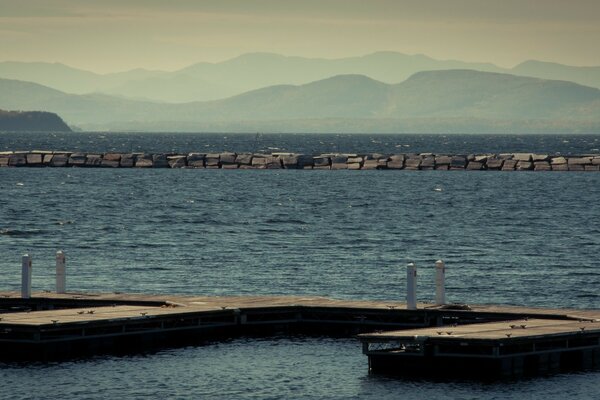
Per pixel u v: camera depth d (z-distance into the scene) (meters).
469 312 106.31
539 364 93.19
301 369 94.94
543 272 150.00
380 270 151.88
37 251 171.38
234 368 94.94
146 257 164.00
